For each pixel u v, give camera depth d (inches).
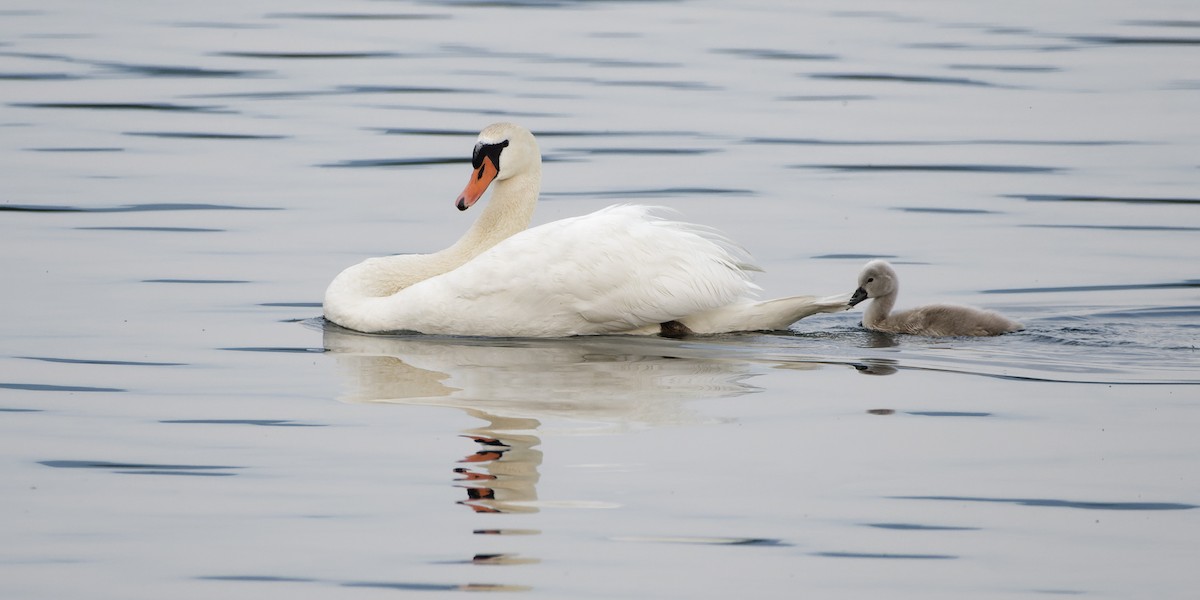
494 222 727.1
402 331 680.4
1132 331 682.8
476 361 631.2
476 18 1636.3
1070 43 1510.8
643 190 974.4
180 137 1117.7
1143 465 512.4
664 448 527.8
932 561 446.6
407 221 903.1
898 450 526.0
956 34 1566.2
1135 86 1309.1
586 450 524.7
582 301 663.1
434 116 1188.5
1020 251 842.8
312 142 1105.4
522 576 436.8
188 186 978.1
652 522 469.4
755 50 1471.5
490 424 551.8
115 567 442.3
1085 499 486.6
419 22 1610.5
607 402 575.2
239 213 916.0
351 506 481.7
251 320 705.6
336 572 439.2
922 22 1641.2
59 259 808.3
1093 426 548.1
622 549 452.8
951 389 592.4
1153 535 462.3
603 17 1647.4
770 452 523.8
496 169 720.3
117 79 1317.7
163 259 813.2
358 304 693.3
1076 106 1235.2
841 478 502.3
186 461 518.9
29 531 465.1
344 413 564.4
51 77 1321.4
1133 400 577.0
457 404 573.3
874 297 690.2
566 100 1244.5
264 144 1098.7
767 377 609.3
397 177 1011.3
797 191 978.1
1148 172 1027.9
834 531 464.4
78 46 1462.8
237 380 608.4
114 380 608.1
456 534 462.6
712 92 1282.0
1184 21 1636.3
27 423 556.4
